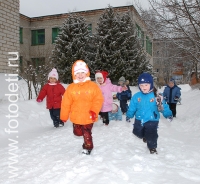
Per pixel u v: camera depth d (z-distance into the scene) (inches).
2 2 389.4
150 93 166.4
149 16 317.1
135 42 820.6
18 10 424.8
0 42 384.8
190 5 289.7
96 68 814.5
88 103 159.2
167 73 1740.9
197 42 301.9
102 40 818.2
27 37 1169.4
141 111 165.0
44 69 454.3
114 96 451.8
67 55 837.8
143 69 844.6
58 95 277.9
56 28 1166.3
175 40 323.0
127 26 816.3
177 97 357.7
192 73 1357.0
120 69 804.6
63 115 163.3
